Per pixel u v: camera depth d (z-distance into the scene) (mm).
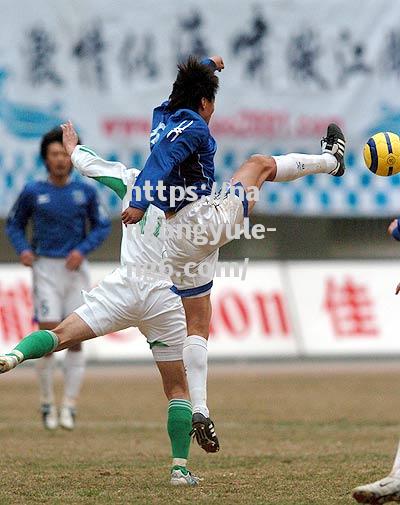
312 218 74875
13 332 58656
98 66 59062
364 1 60688
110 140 59250
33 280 38781
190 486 23781
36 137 58750
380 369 58625
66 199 38281
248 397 46938
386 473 25766
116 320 23312
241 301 62094
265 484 24156
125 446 32531
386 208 61375
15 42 58438
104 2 58906
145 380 54219
